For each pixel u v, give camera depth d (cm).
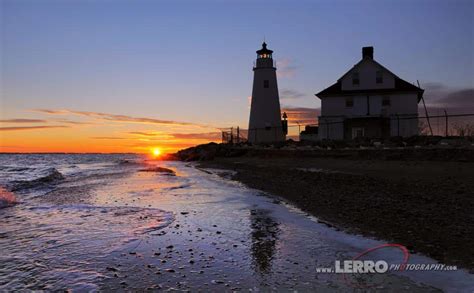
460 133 3288
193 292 535
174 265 659
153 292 536
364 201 1211
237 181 2242
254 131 5194
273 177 2247
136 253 736
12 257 712
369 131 3925
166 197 1568
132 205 1358
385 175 1731
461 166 1778
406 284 545
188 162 6162
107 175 3155
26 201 1469
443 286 533
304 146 3559
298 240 814
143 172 3578
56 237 870
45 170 3609
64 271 631
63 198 1567
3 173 3166
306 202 1311
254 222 1021
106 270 635
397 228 852
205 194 1655
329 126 4041
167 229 948
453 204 1039
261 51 5219
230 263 666
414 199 1159
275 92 5225
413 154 2264
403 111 3844
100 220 1069
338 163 2525
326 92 4059
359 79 4000
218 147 5925
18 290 548
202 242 816
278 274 605
